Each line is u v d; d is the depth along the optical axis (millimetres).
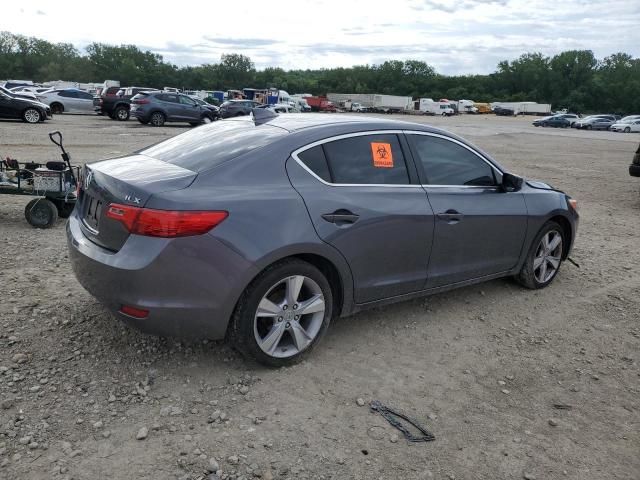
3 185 6520
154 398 3262
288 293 3521
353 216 3695
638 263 6594
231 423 3076
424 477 2768
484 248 4641
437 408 3363
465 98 138250
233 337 3441
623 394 3668
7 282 4836
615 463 2979
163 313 3172
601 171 16219
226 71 152375
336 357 3871
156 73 147375
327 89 148625
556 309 5012
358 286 3865
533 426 3252
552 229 5293
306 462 2809
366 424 3148
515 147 25078
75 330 4008
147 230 3117
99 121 28141
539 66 139875
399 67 153875
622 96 125750
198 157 3619
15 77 142125
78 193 3920
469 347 4180
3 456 2715
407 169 4160
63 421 3002
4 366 3482
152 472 2674
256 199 3357
